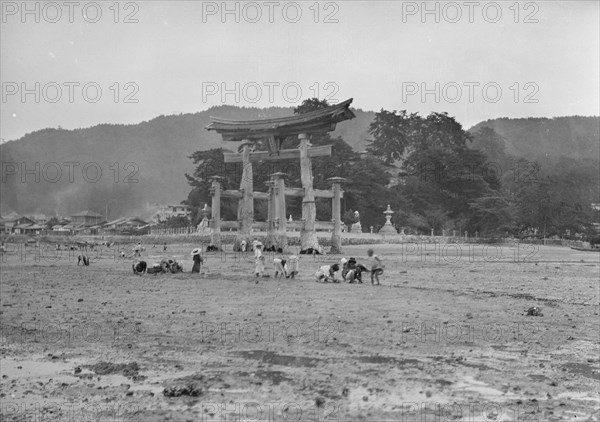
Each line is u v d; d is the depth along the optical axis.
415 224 191.62
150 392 16.30
